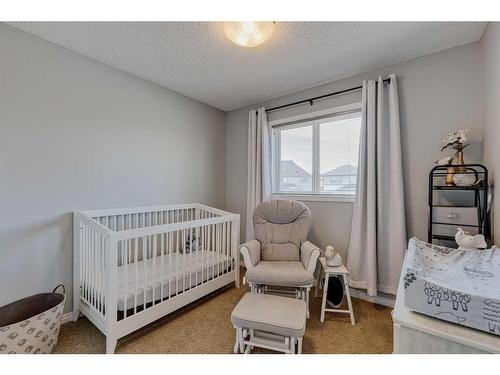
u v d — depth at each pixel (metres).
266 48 2.08
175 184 3.04
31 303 1.81
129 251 2.28
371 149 2.32
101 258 1.77
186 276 2.21
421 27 1.79
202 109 3.42
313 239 2.90
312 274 2.04
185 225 2.18
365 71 2.50
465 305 0.79
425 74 2.17
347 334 1.86
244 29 1.69
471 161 1.96
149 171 2.74
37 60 1.90
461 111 2.01
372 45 2.03
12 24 1.76
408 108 2.25
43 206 1.94
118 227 2.41
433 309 0.84
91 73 2.23
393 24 1.76
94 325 1.96
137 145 2.62
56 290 2.00
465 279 1.08
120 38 1.93
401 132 2.28
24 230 1.85
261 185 3.23
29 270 1.87
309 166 3.03
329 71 2.50
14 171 1.80
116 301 1.67
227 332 1.88
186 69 2.46
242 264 3.56
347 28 1.81
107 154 2.35
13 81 1.79
